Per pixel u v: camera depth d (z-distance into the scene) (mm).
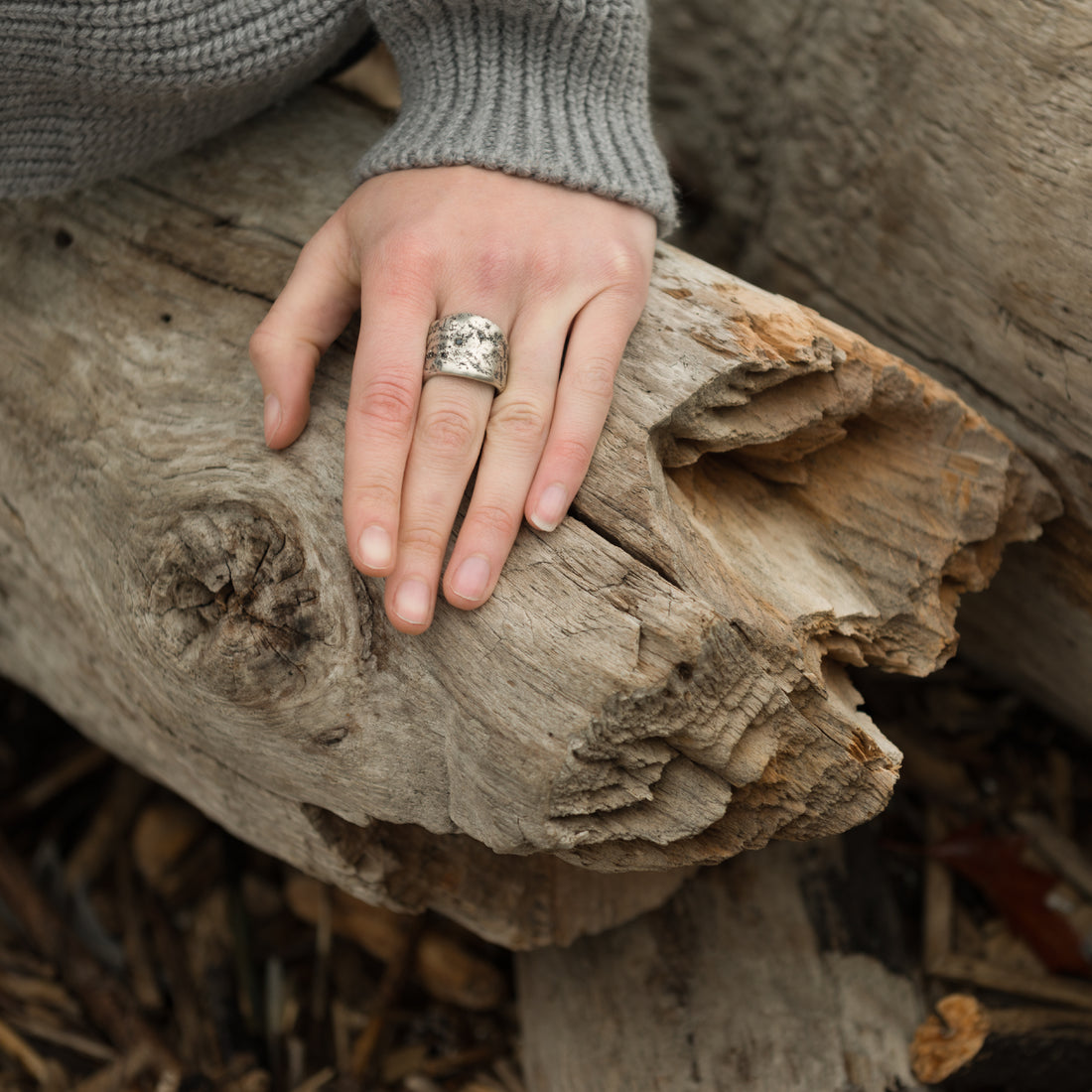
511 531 553
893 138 672
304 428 586
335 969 744
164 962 743
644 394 572
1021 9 620
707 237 791
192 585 579
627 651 545
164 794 790
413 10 600
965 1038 638
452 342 557
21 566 661
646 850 574
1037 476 643
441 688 563
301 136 662
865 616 589
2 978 735
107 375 625
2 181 622
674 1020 652
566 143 591
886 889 696
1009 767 762
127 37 575
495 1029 729
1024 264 633
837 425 602
